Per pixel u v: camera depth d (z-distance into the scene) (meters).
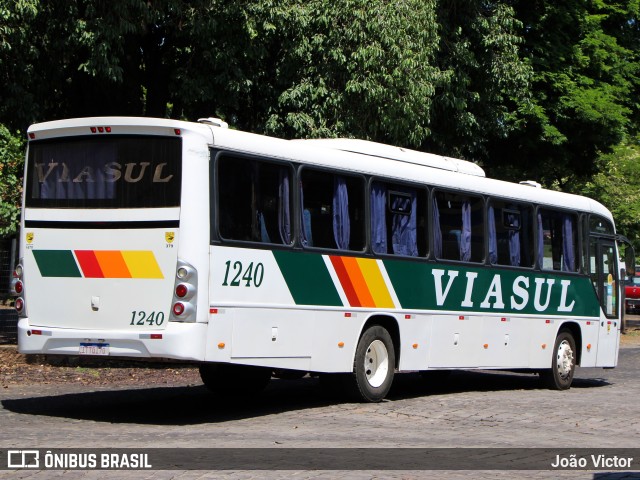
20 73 19.52
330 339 13.28
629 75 34.69
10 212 20.28
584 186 51.94
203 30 20.03
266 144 12.50
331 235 13.41
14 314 23.30
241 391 14.77
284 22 20.61
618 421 13.15
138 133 11.81
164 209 11.59
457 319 15.57
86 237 11.96
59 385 15.59
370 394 14.01
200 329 11.42
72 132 12.12
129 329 11.66
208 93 20.78
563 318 17.94
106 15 19.06
